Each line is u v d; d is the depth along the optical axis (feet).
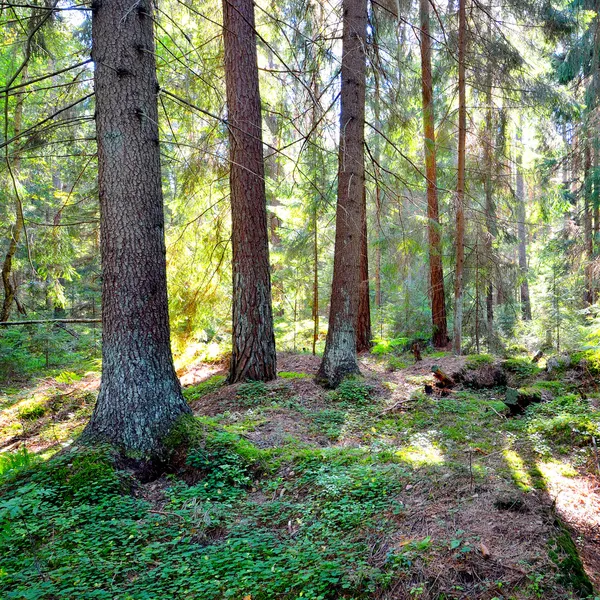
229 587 10.12
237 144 28.19
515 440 18.54
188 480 15.98
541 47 41.37
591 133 45.73
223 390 28.02
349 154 28.84
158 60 33.40
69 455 15.75
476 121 46.14
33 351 42.32
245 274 28.84
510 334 53.16
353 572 9.81
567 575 9.41
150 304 17.39
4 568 11.41
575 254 51.39
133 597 9.98
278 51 37.55
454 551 9.97
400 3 35.68
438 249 42.34
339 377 28.73
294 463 16.78
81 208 42.78
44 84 41.22
